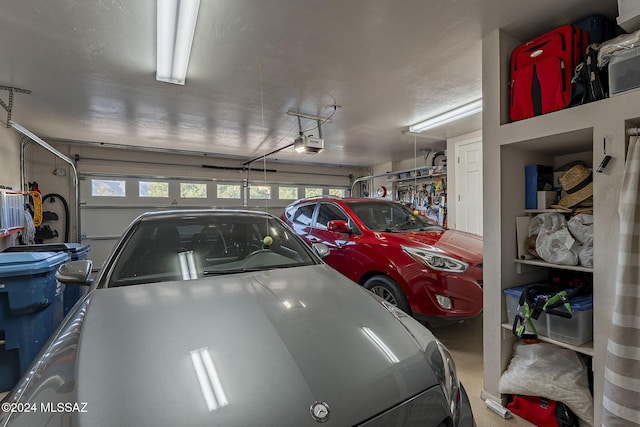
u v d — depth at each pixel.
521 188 2.22
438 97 3.74
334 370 1.04
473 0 2.00
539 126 1.92
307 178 9.14
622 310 1.48
